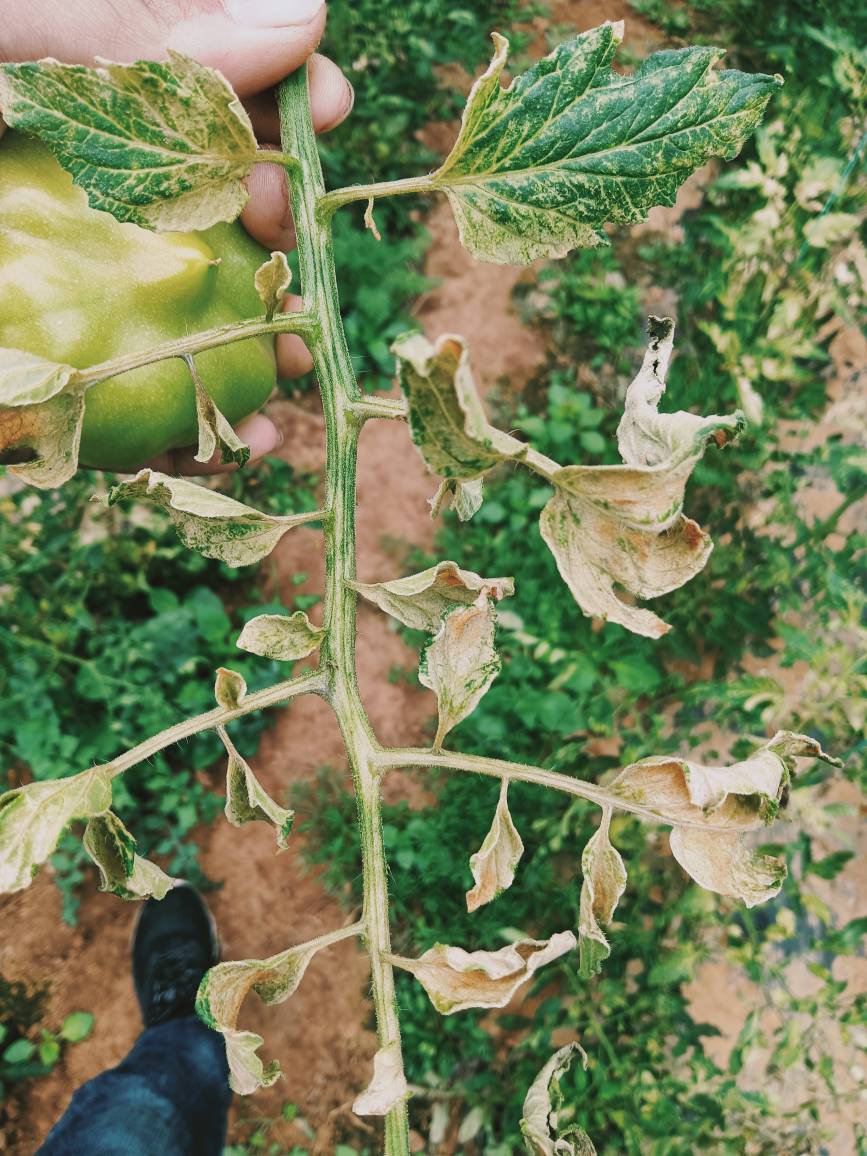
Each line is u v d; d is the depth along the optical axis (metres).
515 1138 2.77
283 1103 2.99
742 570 3.05
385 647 3.25
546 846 2.87
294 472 3.34
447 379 0.55
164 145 0.73
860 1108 2.87
